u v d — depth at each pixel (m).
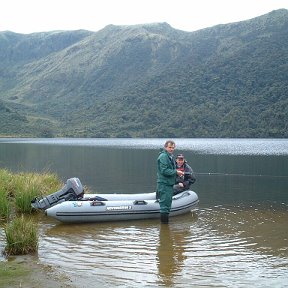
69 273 6.75
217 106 178.00
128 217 11.33
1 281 6.23
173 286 6.29
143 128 169.38
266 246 8.59
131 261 7.52
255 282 6.48
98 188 18.19
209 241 9.01
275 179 22.14
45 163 33.50
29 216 11.70
